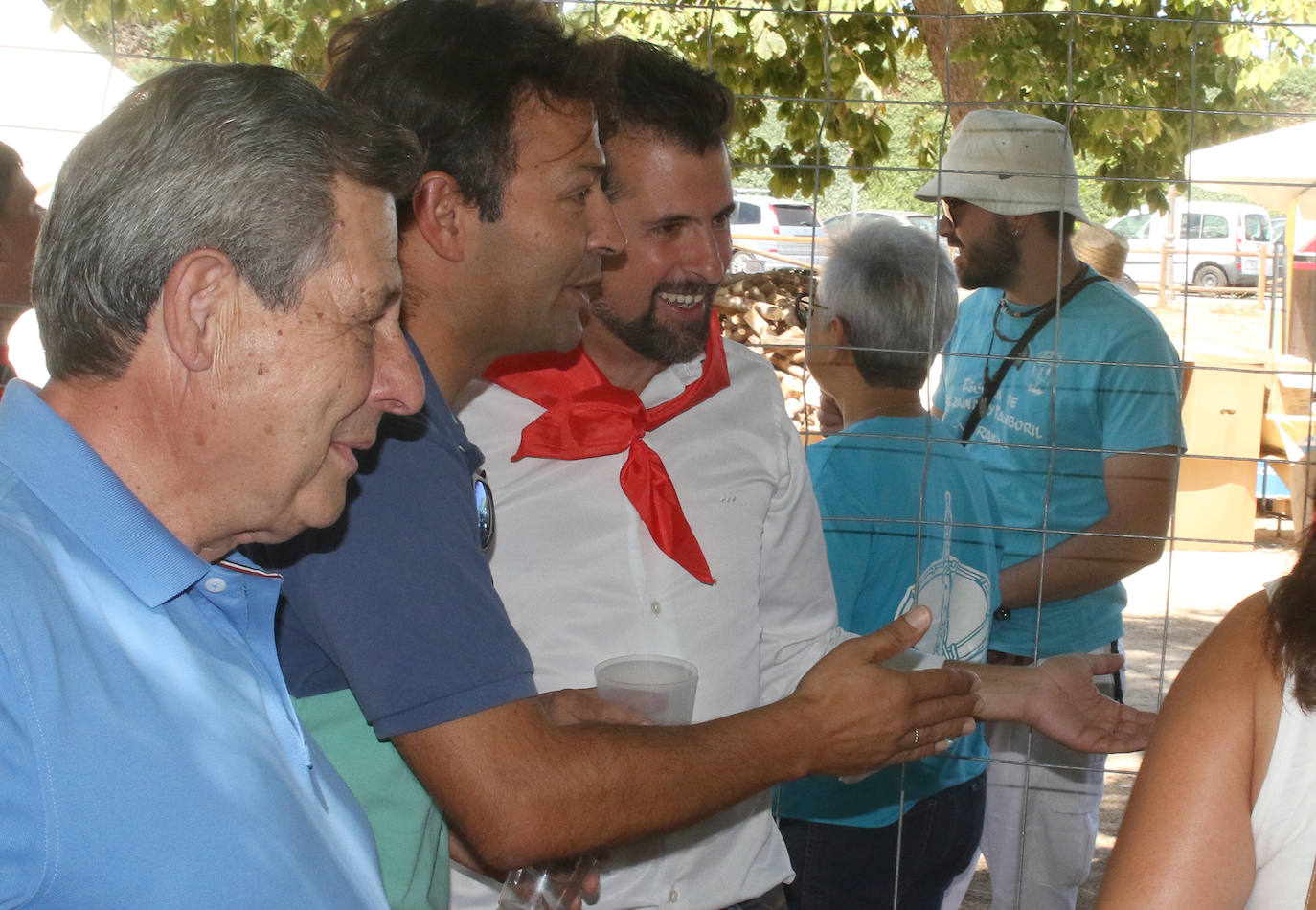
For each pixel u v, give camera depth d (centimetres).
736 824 164
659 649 158
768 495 172
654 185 154
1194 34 228
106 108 217
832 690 131
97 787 75
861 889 234
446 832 127
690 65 160
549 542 158
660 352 161
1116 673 271
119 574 82
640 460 157
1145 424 258
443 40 114
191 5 410
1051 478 251
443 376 121
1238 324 575
